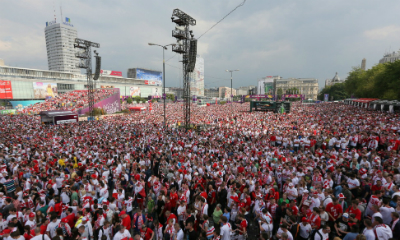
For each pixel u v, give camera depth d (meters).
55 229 6.45
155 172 14.33
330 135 18.45
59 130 28.12
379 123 24.02
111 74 128.62
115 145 17.94
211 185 9.66
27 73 87.94
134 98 111.88
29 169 12.22
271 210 8.27
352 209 6.88
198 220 7.98
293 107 67.31
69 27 166.75
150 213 8.87
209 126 33.03
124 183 11.15
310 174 11.09
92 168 12.45
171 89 189.50
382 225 5.67
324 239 6.05
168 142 19.56
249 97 87.69
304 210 7.95
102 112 58.88
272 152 14.74
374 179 9.34
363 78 63.25
